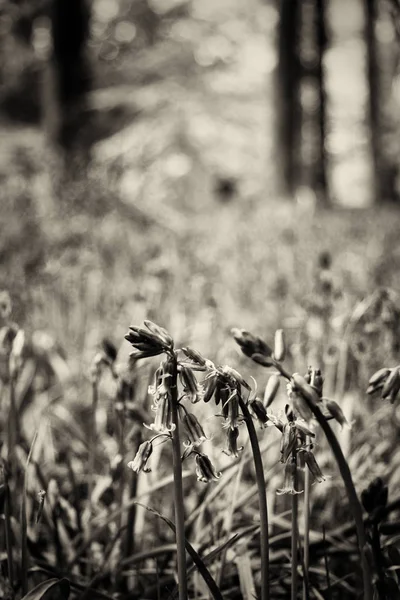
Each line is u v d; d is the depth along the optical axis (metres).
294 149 15.98
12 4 12.32
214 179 20.84
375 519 1.58
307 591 1.78
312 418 1.42
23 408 3.32
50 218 6.71
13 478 2.61
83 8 12.23
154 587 2.11
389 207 15.43
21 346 2.28
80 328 4.49
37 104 19.61
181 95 19.77
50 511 2.32
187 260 6.03
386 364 2.99
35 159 9.41
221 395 1.46
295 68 15.41
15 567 2.13
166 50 20.47
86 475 2.82
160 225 8.15
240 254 6.71
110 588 2.21
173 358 1.45
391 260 6.78
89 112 12.40
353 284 5.05
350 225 9.53
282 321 4.23
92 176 7.77
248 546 2.22
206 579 1.61
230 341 3.18
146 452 1.48
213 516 2.45
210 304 3.88
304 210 10.60
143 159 10.22
